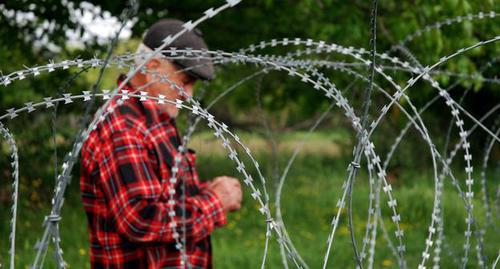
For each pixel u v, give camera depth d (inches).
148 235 86.7
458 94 465.1
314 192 408.2
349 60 289.3
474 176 428.5
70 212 298.2
